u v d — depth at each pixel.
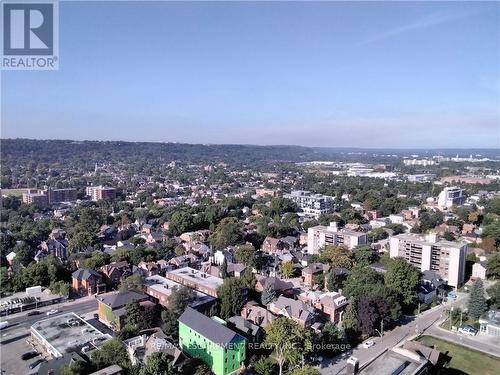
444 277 134.00
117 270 127.44
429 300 116.19
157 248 158.25
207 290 111.44
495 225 180.62
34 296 114.31
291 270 137.25
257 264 142.38
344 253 140.12
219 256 150.62
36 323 93.25
